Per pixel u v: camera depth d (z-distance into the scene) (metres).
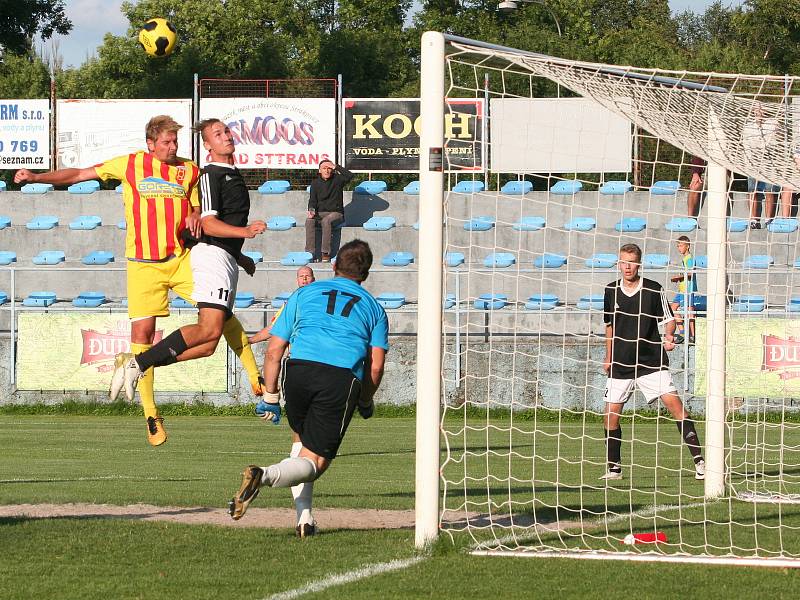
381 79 78.12
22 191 47.91
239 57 89.94
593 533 12.94
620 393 19.03
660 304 19.05
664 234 43.16
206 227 14.75
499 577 10.17
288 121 46.69
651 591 9.64
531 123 15.34
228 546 11.55
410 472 20.41
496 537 12.44
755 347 31.69
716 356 16.39
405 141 46.38
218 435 28.72
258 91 47.44
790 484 18.53
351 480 19.02
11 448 25.28
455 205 44.28
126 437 28.23
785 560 11.02
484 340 36.00
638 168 30.47
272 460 22.50
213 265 15.04
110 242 45.38
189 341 15.02
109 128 47.62
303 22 95.25
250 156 46.84
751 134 14.95
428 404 11.62
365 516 14.27
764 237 40.16
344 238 45.25
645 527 13.47
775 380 31.69
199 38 88.81
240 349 15.99
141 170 15.52
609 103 13.88
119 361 16.84
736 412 31.69
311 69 78.50
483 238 44.28
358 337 11.66
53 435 28.83
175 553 11.14
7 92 78.12
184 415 35.72
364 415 12.34
